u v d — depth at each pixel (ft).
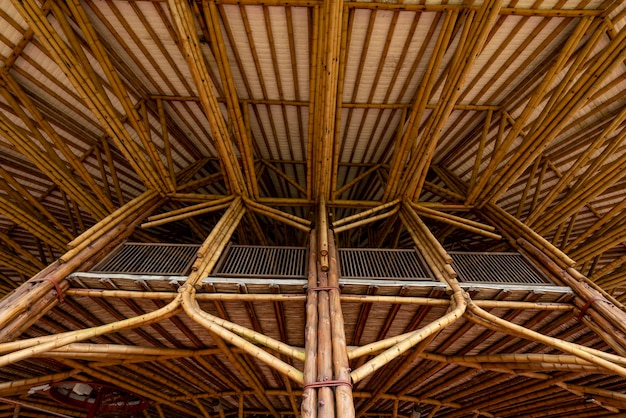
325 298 21.26
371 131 37.55
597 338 25.50
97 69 28.63
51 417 40.01
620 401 26.73
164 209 44.60
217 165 44.91
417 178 31.17
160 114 32.71
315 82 25.73
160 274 24.14
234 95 27.58
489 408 39.34
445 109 25.44
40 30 21.71
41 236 33.01
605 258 46.09
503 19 23.81
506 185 32.30
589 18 22.90
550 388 32.07
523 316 25.63
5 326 18.99
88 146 34.45
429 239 27.02
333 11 19.36
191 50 22.35
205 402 44.93
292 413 47.70
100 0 23.40
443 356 28.94
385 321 26.63
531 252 28.02
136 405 37.22
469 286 23.68
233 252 27.27
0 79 25.62
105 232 26.91
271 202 35.37
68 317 25.63
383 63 28.19
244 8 23.80
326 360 16.90
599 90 27.27
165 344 28.94
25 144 26.71
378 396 34.63
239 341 18.61
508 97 31.37
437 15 23.73
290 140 39.40
